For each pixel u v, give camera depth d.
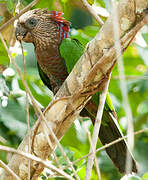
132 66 14.04
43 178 8.75
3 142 10.49
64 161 9.38
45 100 10.91
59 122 7.40
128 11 6.04
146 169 13.22
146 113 13.52
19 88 10.77
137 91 13.77
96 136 6.02
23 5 10.02
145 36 10.90
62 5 10.92
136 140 13.55
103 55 6.50
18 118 10.79
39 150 7.51
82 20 13.45
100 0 10.12
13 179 7.64
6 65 9.84
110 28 6.39
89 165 5.86
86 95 7.14
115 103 12.60
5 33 9.65
